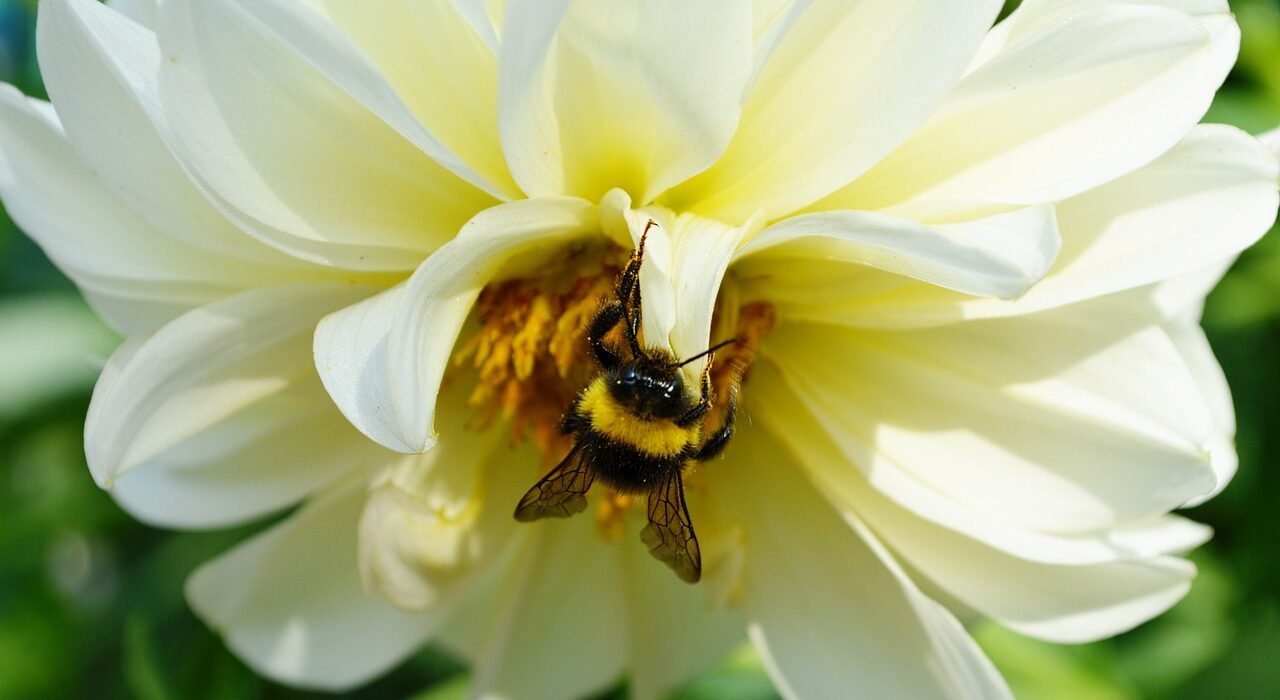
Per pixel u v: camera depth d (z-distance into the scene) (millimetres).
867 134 134
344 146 137
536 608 160
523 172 135
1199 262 134
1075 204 137
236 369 141
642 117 136
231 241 138
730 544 152
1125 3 130
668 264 134
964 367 144
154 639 170
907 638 149
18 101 138
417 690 178
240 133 133
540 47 128
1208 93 132
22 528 184
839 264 141
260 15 126
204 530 176
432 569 148
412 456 149
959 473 144
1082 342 141
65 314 176
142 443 139
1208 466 138
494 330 145
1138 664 170
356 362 132
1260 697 159
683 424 149
